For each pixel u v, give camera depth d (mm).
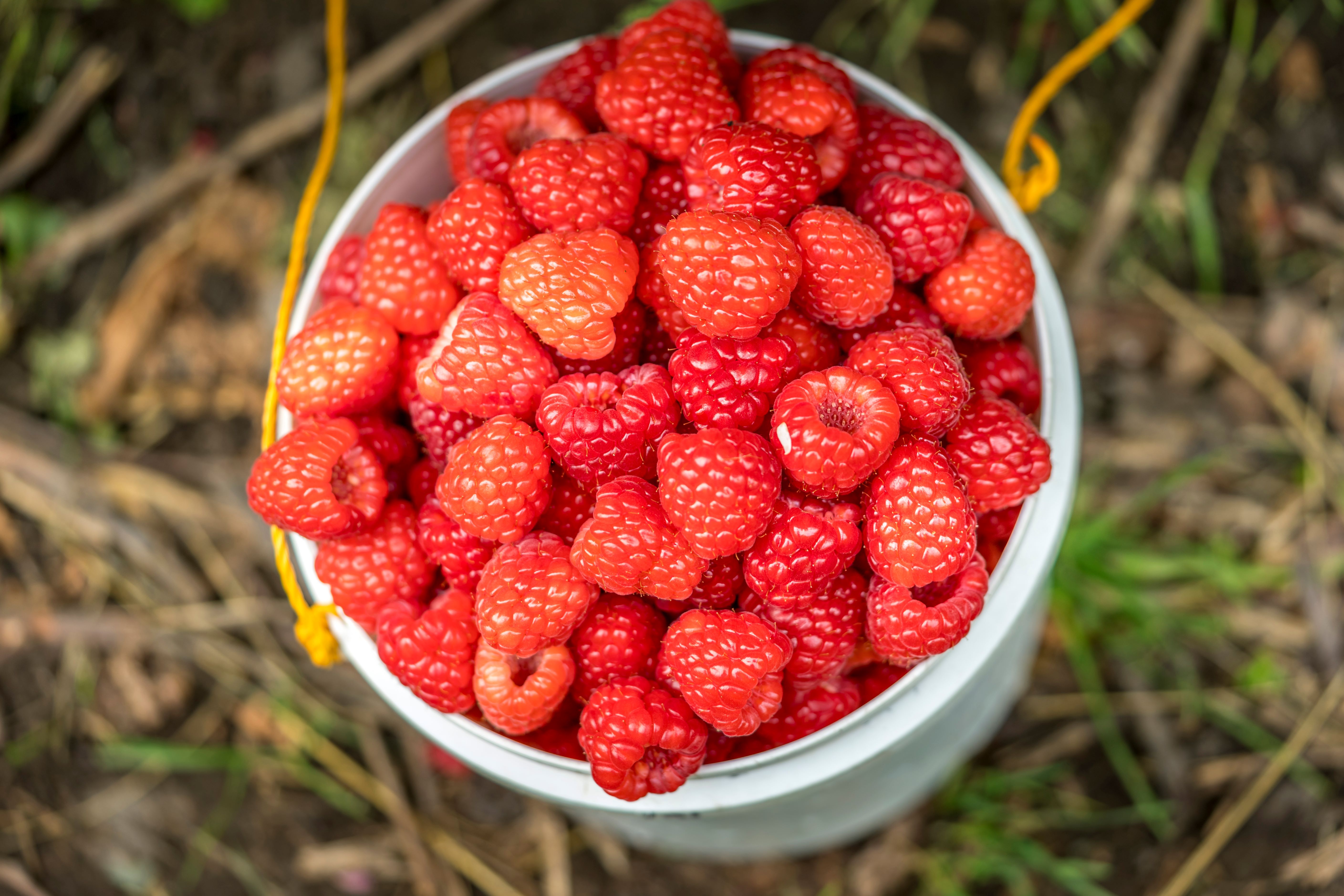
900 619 322
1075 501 523
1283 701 506
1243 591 521
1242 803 494
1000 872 501
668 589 320
